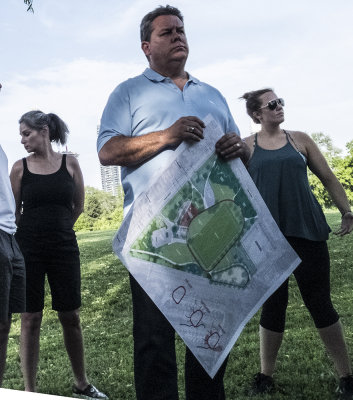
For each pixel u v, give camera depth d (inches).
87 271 373.4
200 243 81.6
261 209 85.1
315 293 120.7
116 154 85.0
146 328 83.9
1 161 108.2
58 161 134.5
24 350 127.9
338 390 120.5
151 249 80.1
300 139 125.3
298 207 118.0
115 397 135.0
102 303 274.5
